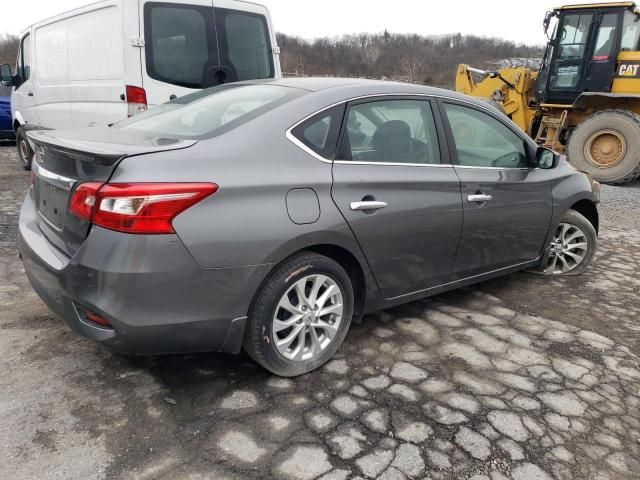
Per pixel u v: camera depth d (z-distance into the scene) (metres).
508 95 10.89
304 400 2.53
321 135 2.70
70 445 2.16
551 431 2.40
